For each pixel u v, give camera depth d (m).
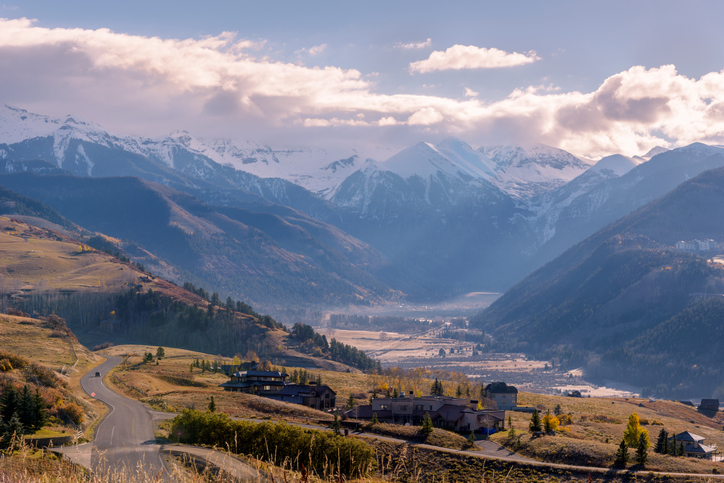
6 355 100.81
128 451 51.03
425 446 82.00
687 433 119.31
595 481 75.75
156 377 149.25
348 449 47.81
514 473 75.94
